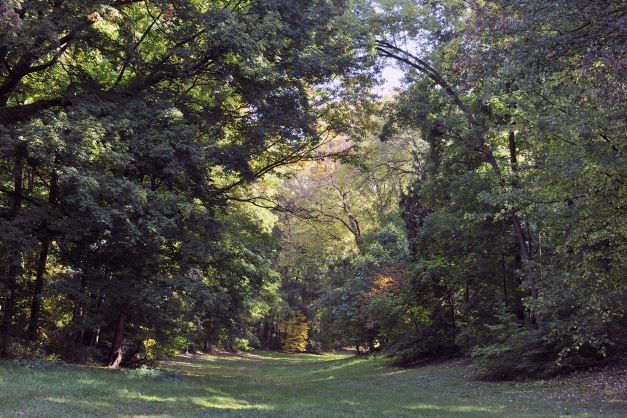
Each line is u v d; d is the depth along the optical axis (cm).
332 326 3894
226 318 1869
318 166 2312
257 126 1653
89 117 1312
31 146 1162
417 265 2511
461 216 2252
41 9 1339
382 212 3875
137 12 1736
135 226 1284
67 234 1309
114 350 1761
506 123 2008
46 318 1820
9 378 1013
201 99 1784
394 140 3603
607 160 1127
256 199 2300
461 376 1991
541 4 961
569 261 1398
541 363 1747
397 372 2412
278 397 1220
